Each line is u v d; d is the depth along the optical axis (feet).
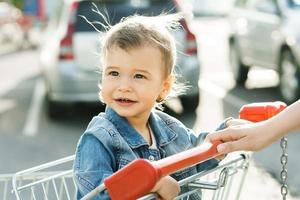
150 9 32.27
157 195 7.50
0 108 38.68
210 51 66.54
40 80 50.75
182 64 31.58
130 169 6.34
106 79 8.79
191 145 10.03
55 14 37.42
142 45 8.66
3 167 25.07
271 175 22.38
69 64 31.32
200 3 118.21
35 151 27.66
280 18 36.32
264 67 38.93
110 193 6.41
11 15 88.07
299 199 20.15
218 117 33.76
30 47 80.23
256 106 9.17
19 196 9.50
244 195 20.06
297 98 35.04
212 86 44.04
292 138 28.04
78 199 8.67
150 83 8.76
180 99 33.60
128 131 8.96
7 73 56.13
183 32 31.65
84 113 34.99
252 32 39.81
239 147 7.48
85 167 8.56
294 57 34.63
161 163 6.54
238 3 43.29
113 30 8.88
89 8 31.63
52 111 33.42
